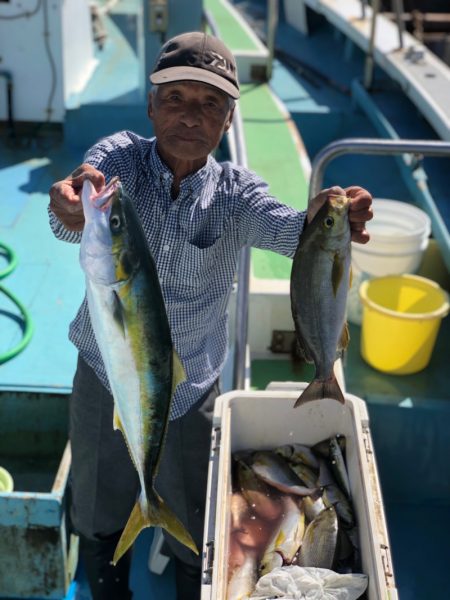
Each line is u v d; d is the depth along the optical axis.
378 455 3.54
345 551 2.32
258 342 3.57
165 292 2.22
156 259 2.18
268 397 2.60
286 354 3.56
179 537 2.05
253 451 2.67
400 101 6.25
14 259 4.29
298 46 8.20
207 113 2.02
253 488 2.54
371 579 2.10
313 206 1.97
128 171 2.17
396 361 3.59
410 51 5.95
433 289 3.67
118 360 1.84
